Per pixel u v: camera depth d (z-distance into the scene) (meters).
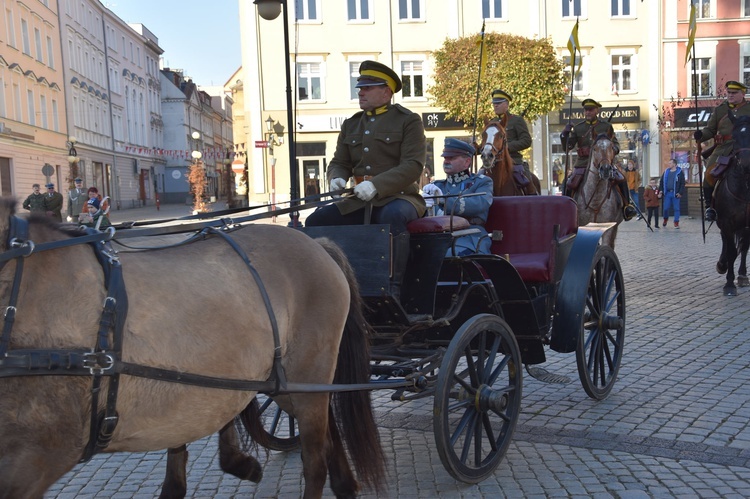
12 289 2.79
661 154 34.88
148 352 3.04
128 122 60.53
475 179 6.41
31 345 2.79
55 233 3.02
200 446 5.44
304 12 34.41
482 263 5.10
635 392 6.36
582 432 5.41
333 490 4.17
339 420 4.05
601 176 10.95
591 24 34.94
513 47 29.73
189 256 3.45
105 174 53.00
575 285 5.79
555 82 30.12
